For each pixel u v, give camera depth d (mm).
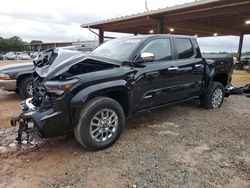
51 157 3215
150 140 3781
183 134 4055
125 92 3648
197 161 3141
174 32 18703
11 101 6371
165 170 2916
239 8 8953
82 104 3111
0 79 6176
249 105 6223
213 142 3750
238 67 19078
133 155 3279
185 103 6137
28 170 2904
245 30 18719
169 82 4336
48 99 3125
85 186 2602
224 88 6031
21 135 3584
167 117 4965
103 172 2863
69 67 3211
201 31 18094
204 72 5160
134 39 4266
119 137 3762
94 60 3420
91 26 14609
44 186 2602
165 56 4367
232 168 2980
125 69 3662
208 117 5031
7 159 3162
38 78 3570
